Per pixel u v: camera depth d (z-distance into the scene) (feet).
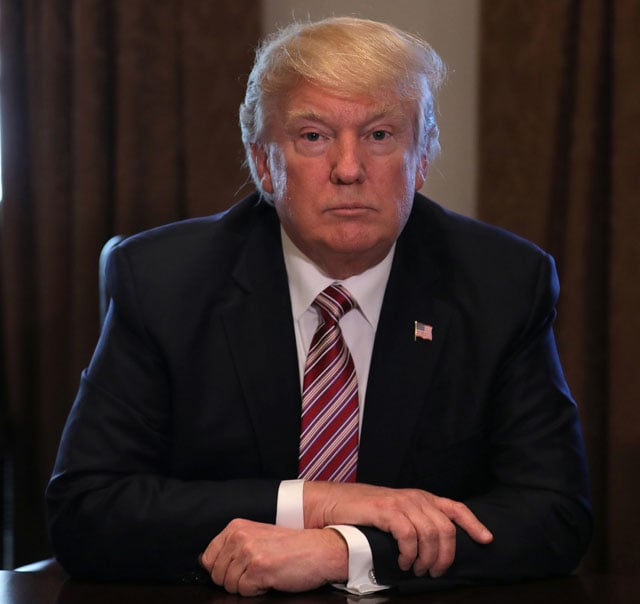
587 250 20.62
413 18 22.35
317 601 9.00
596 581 9.86
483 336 11.55
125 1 21.21
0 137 21.95
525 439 11.25
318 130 10.50
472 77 22.12
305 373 11.43
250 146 11.95
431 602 8.96
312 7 22.44
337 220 10.59
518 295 11.77
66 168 21.91
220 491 10.25
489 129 21.04
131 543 10.11
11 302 22.07
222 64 21.33
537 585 9.73
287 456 11.34
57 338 22.04
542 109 20.71
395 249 12.07
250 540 9.40
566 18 20.54
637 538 20.40
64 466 10.93
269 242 12.04
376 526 9.65
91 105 21.36
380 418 11.35
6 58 21.76
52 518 10.73
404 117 10.62
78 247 21.53
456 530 9.87
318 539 9.50
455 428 11.43
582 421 20.98
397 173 10.66
